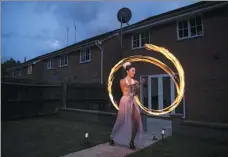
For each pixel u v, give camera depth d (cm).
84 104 1308
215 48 960
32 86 1102
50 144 566
